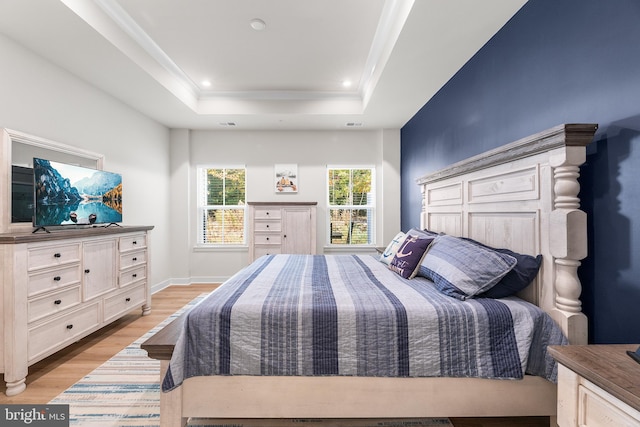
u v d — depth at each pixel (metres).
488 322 1.36
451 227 2.56
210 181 4.93
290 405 1.35
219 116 4.13
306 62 3.17
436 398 1.35
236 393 1.35
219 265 4.86
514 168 1.71
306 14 2.38
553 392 1.36
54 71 2.67
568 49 1.56
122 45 2.50
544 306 1.47
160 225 4.45
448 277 1.63
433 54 2.51
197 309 1.40
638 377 0.80
